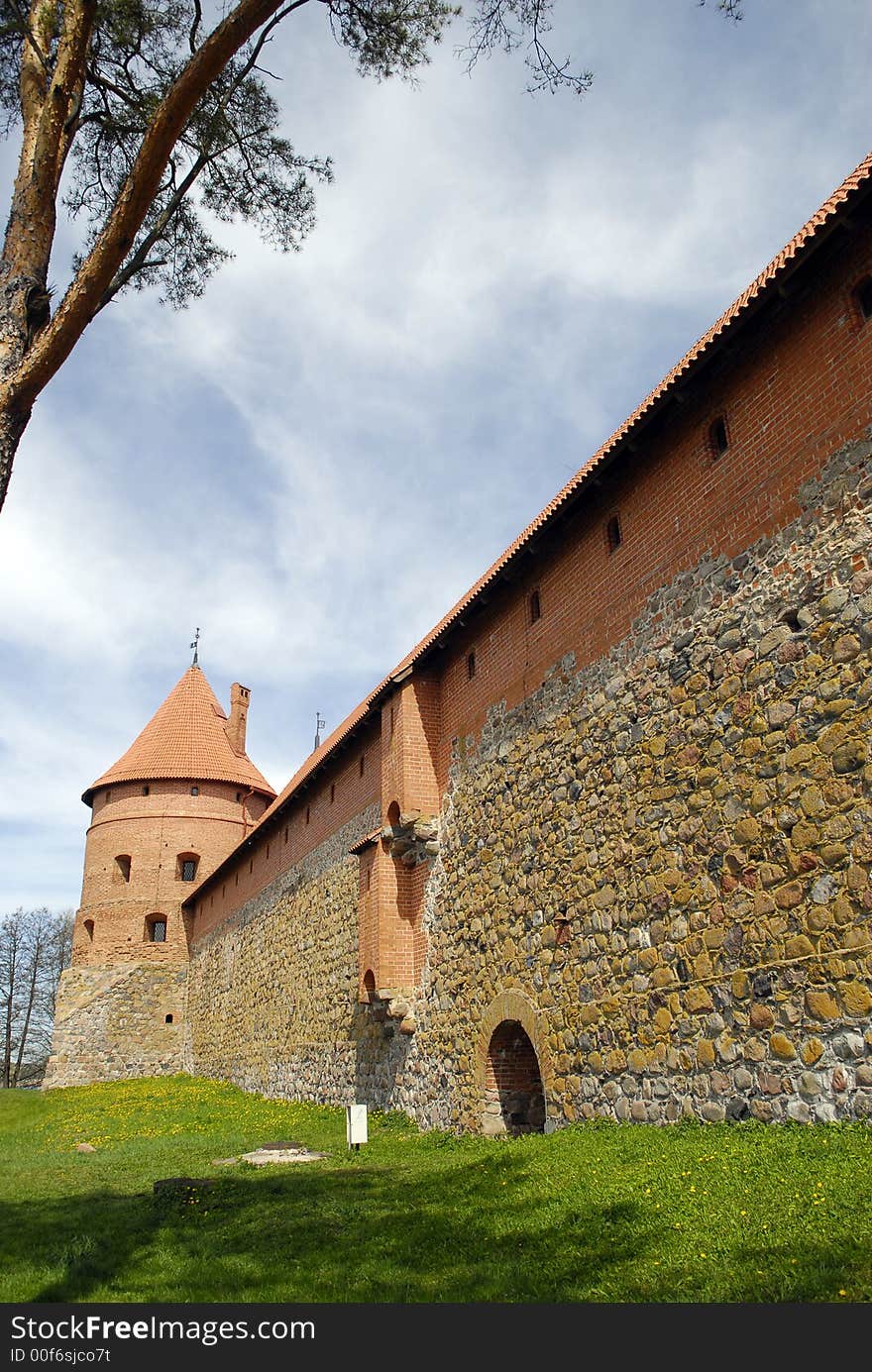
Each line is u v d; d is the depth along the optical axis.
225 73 9.54
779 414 8.87
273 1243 7.71
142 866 38.59
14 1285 6.91
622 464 11.22
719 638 9.34
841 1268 4.99
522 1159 9.41
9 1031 54.16
